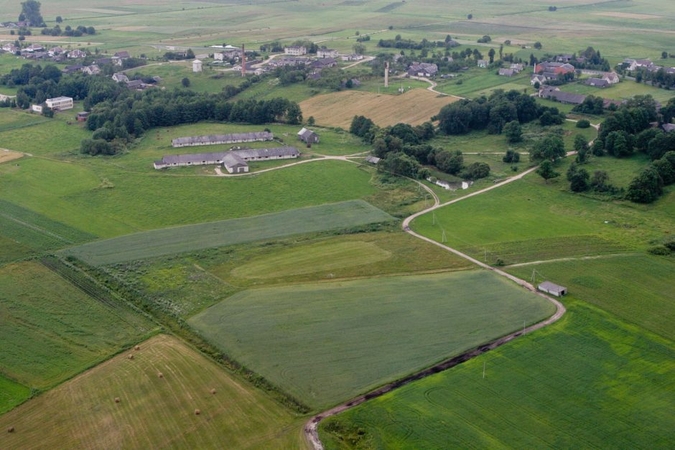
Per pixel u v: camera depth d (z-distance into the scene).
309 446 116.50
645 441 117.12
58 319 157.50
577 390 130.25
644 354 141.88
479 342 145.88
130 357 142.38
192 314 159.62
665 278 173.88
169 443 118.19
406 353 142.38
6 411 126.44
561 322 153.75
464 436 118.38
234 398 129.50
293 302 163.88
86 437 119.81
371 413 124.19
